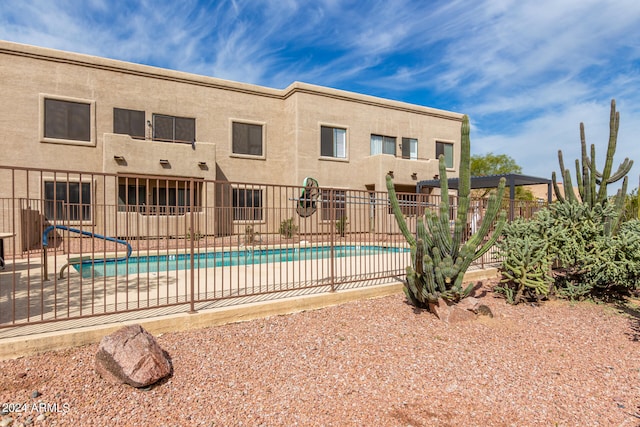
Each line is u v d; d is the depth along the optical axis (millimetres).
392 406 3551
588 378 4242
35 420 3111
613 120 8531
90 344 4355
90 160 13898
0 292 6457
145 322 4762
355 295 6766
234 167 16797
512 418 3420
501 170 34812
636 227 8703
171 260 10555
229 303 5750
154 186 14414
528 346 5109
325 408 3479
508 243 7617
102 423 3150
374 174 18297
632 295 8133
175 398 3551
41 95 13062
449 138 22109
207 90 16234
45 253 7551
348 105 18734
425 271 5914
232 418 3287
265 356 4457
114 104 14344
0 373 3693
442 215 6160
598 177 9016
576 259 7586
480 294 7793
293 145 17375
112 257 9992
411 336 5254
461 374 4234
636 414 3533
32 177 12914
